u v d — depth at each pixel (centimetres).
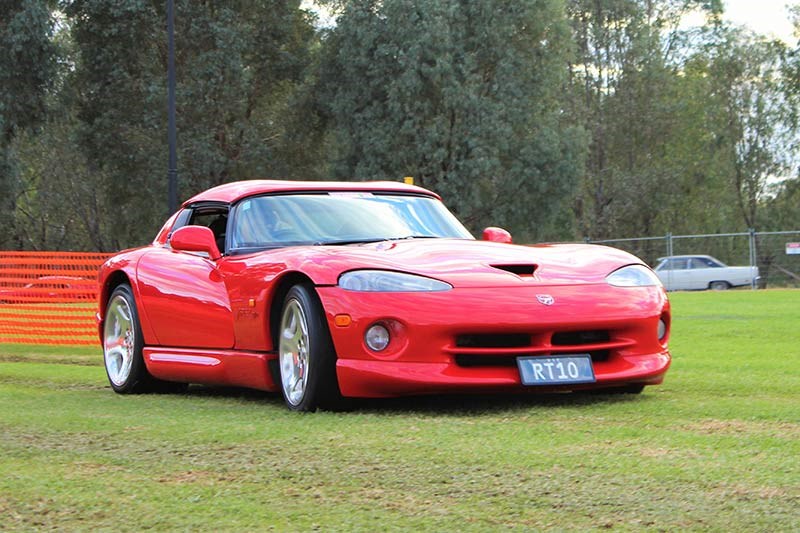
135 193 4703
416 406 564
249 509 322
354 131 4538
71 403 638
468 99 4403
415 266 557
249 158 4531
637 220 5975
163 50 4606
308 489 349
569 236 5819
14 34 3931
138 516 317
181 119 4447
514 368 537
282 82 5022
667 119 5922
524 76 4628
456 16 4491
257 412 564
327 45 4856
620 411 524
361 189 704
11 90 4009
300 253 582
